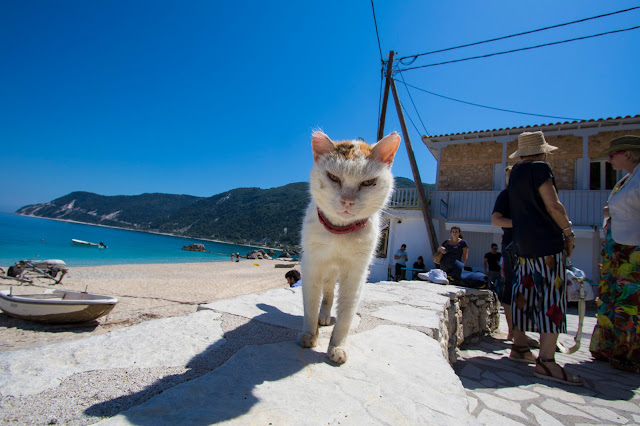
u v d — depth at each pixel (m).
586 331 5.77
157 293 11.77
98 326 6.30
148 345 1.87
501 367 3.45
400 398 1.54
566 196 12.34
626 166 3.54
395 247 15.52
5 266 19.28
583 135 12.44
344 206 1.98
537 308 3.02
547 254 2.95
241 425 1.17
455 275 5.69
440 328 3.07
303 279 2.25
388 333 2.59
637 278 3.41
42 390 1.30
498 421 2.29
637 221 3.30
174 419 1.16
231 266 28.22
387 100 12.52
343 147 2.18
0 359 1.57
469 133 14.48
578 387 2.94
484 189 15.56
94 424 1.09
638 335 3.38
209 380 1.50
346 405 1.41
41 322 6.07
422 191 12.76
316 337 2.18
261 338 2.18
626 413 2.49
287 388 1.51
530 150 3.18
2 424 1.06
